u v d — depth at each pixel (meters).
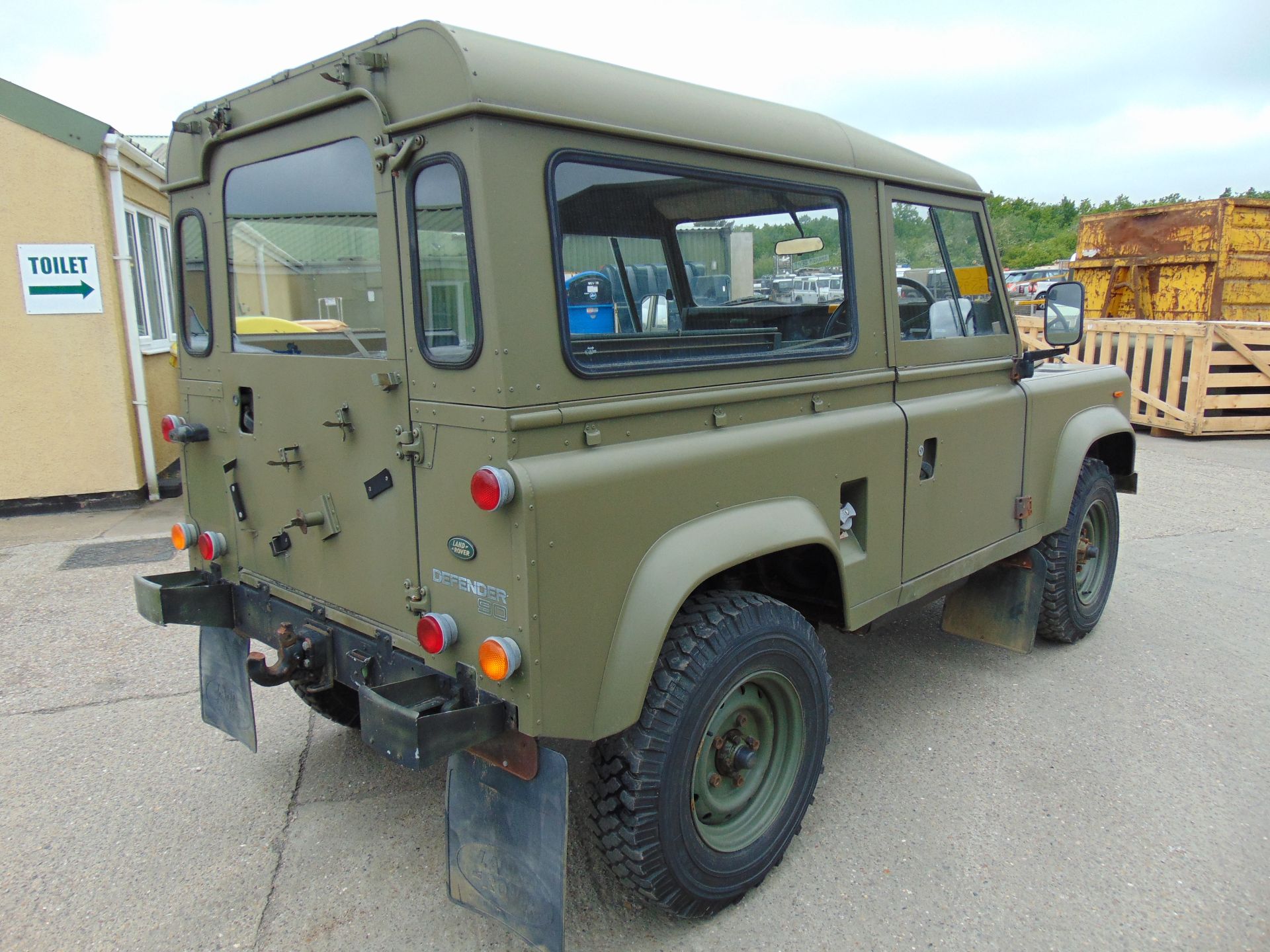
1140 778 3.23
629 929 2.48
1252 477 8.23
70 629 4.72
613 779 2.22
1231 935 2.43
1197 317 10.98
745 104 2.60
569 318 2.05
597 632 2.08
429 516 2.14
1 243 6.83
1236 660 4.29
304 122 2.36
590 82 2.11
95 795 3.18
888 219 3.04
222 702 3.16
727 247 2.48
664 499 2.21
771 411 2.59
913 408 3.11
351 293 2.31
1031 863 2.75
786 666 2.58
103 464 7.36
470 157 1.88
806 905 2.57
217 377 2.91
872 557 2.96
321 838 2.93
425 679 2.16
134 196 7.83
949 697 3.90
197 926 2.50
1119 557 5.89
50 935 2.46
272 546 2.75
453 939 2.46
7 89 6.60
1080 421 4.18
